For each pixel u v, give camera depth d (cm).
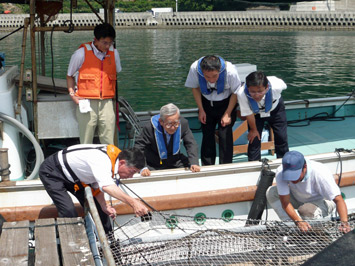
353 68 2458
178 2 6938
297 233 385
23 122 557
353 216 436
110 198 453
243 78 632
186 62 2759
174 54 3203
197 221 477
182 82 2002
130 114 599
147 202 454
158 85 1936
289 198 421
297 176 402
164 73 2286
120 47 3694
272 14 5838
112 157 359
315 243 380
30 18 521
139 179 453
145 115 699
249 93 496
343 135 709
